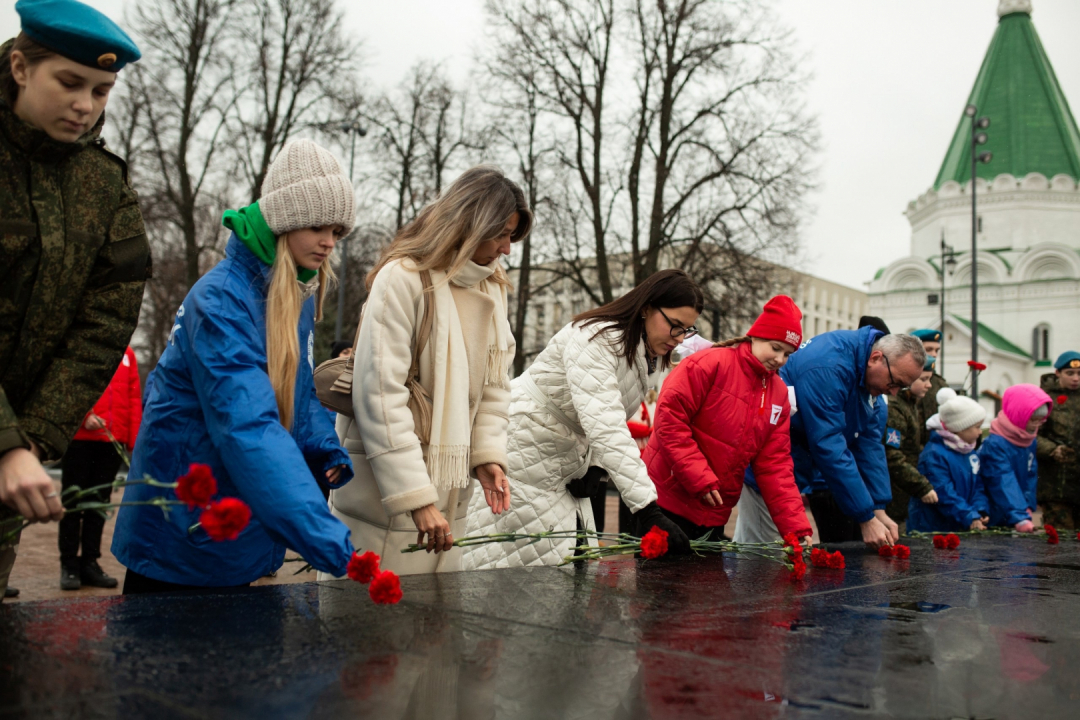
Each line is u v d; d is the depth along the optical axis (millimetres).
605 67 20047
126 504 1581
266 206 2176
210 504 1537
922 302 51562
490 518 3398
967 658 1646
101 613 1635
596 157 20219
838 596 2342
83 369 1942
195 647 1436
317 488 1946
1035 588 2674
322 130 20734
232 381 1974
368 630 1613
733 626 1829
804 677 1438
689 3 18875
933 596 2422
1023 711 1330
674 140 19750
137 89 19406
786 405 3719
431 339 2559
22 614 1596
